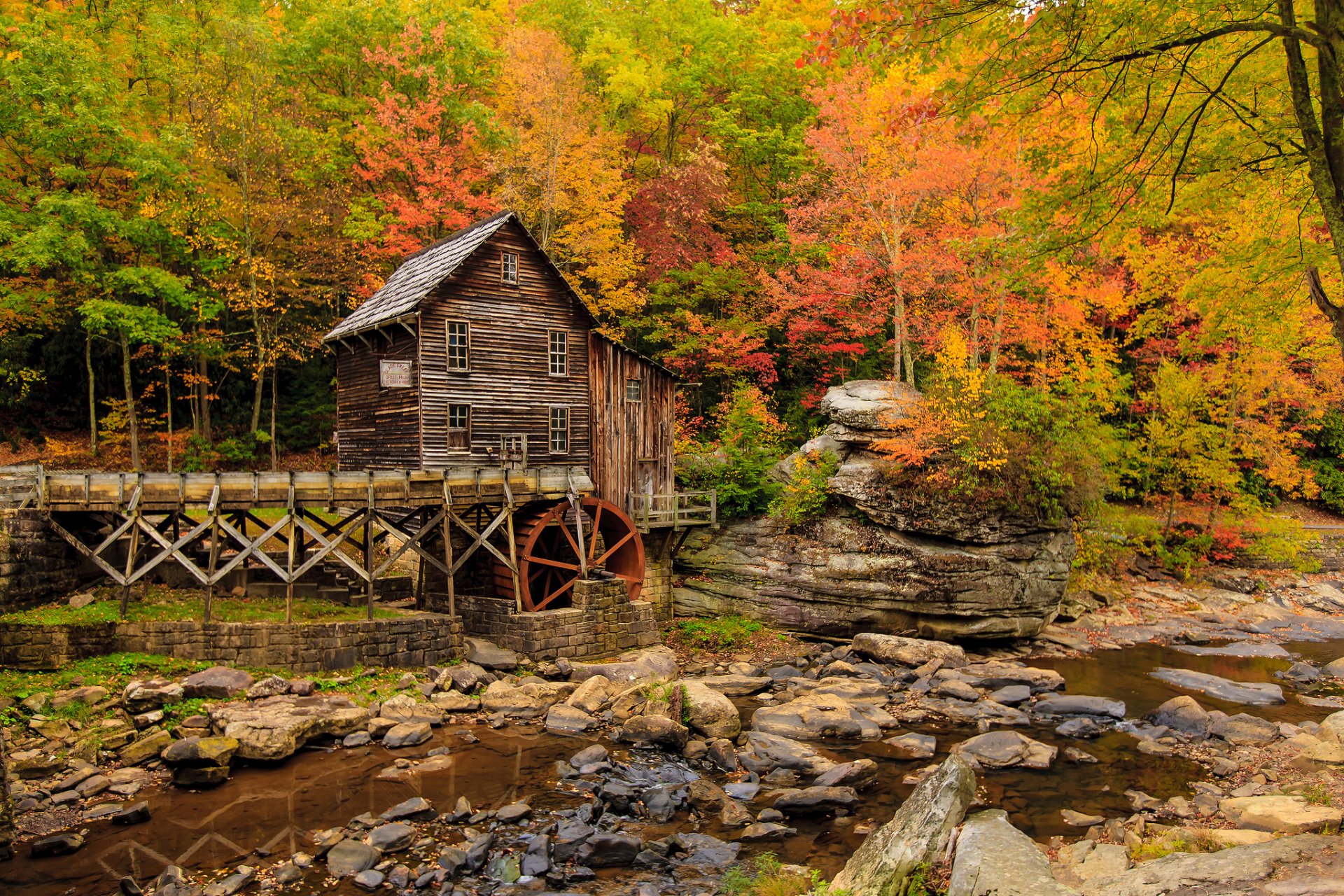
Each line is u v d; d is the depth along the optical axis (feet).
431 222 90.02
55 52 74.38
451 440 67.77
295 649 49.06
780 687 56.39
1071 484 68.08
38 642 44.98
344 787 37.11
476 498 59.52
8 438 88.22
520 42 90.22
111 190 83.41
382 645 51.55
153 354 93.50
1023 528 67.62
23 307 79.97
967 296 74.43
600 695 49.65
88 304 73.72
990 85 26.68
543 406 73.46
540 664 55.93
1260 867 21.11
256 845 31.42
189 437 89.86
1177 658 65.46
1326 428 111.24
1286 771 38.27
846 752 43.57
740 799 36.88
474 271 69.51
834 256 84.38
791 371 104.99
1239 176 30.96
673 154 115.24
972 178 69.26
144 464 87.66
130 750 38.19
